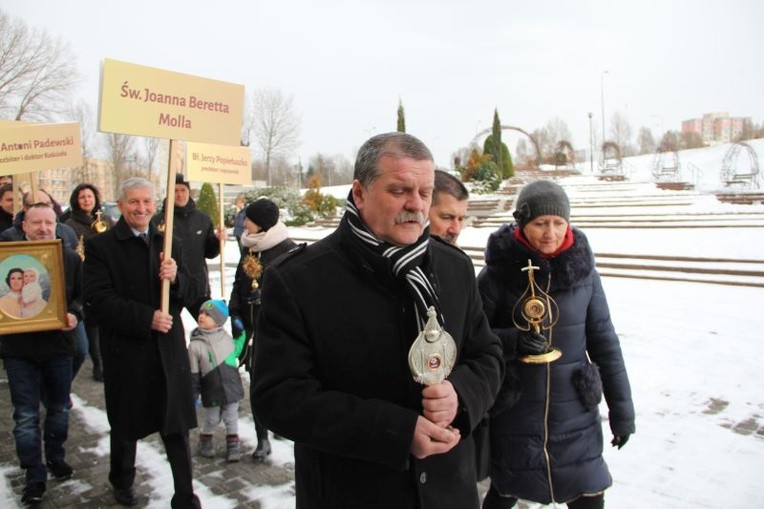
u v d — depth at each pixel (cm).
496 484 280
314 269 188
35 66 3600
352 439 171
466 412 186
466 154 5700
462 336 208
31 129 575
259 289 447
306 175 6544
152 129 380
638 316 859
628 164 5366
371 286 186
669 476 404
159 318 352
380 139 185
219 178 780
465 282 213
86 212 689
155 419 360
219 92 411
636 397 548
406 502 185
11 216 650
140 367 355
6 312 380
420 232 185
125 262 364
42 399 436
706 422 490
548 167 5331
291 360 182
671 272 1185
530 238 268
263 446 444
